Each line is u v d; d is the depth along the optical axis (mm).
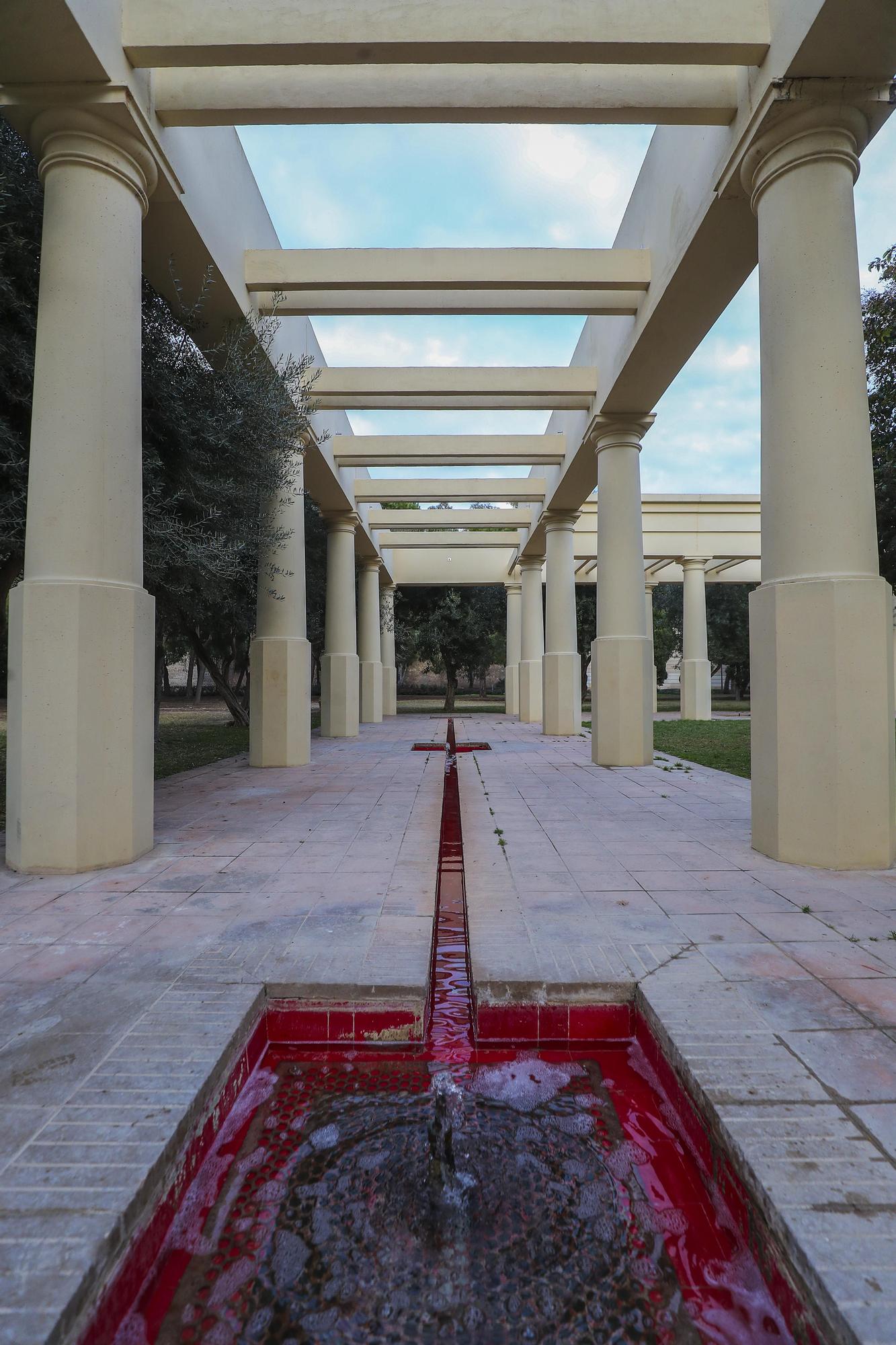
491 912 3084
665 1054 2021
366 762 8938
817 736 3877
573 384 8578
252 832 4750
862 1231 1288
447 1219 1560
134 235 4168
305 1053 2295
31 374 4445
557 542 13375
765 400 4277
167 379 5105
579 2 3988
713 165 4922
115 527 3961
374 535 16703
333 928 2887
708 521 16953
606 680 8641
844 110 3955
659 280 6184
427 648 23734
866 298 6301
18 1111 1654
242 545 6102
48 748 3742
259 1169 1738
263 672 8312
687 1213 1593
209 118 4543
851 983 2355
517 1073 2186
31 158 4445
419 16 3949
